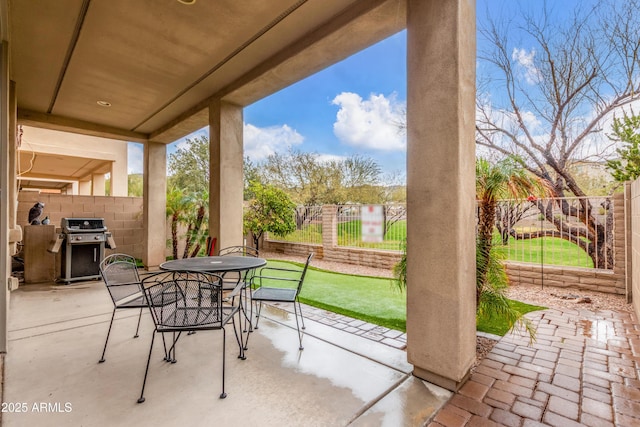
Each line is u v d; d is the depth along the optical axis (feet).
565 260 17.57
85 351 9.02
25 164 32.40
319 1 8.84
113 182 31.55
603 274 14.51
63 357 8.63
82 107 16.78
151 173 22.02
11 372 7.79
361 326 10.95
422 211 7.19
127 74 13.12
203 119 17.30
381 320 11.55
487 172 8.84
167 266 9.06
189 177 48.47
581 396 6.59
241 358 8.54
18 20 9.41
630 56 20.30
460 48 6.66
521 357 8.41
